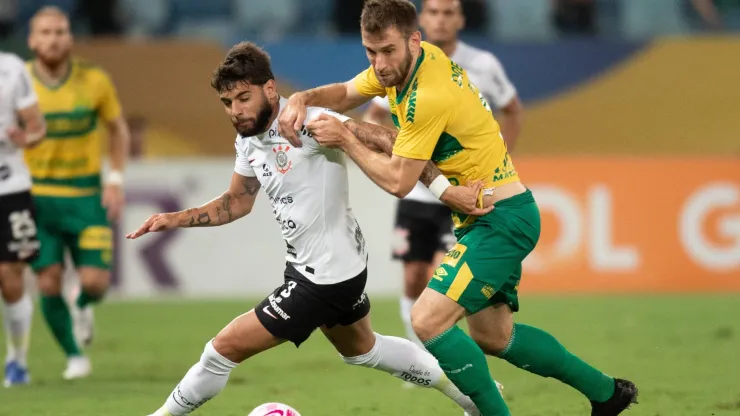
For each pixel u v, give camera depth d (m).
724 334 35.44
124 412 22.50
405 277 27.28
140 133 52.91
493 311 18.62
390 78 17.30
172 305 44.44
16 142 25.47
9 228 26.20
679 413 21.73
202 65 53.53
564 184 47.59
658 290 47.69
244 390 25.55
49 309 28.11
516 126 28.14
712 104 53.62
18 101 26.08
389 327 37.03
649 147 53.81
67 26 28.89
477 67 27.08
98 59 53.28
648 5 59.44
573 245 47.62
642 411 21.95
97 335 36.34
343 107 19.44
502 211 17.78
